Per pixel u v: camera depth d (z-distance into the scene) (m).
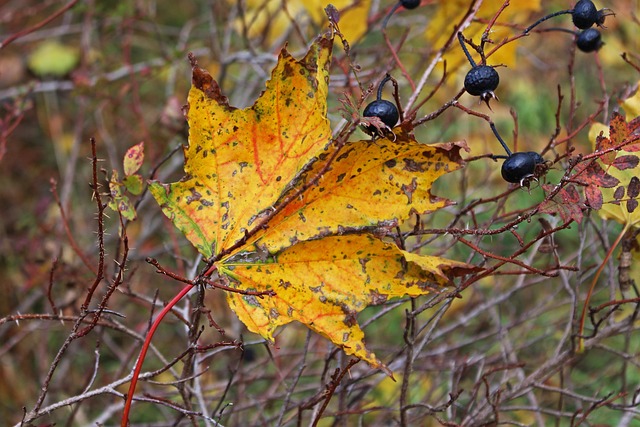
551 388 0.79
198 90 0.68
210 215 0.69
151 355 1.17
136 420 1.11
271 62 1.05
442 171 0.67
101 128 1.28
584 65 1.47
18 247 1.18
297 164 0.68
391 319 1.17
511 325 0.91
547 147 0.77
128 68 1.12
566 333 0.80
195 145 0.68
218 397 0.89
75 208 1.44
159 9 1.88
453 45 0.86
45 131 1.61
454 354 0.97
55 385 1.13
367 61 1.13
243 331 1.11
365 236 0.67
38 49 1.62
